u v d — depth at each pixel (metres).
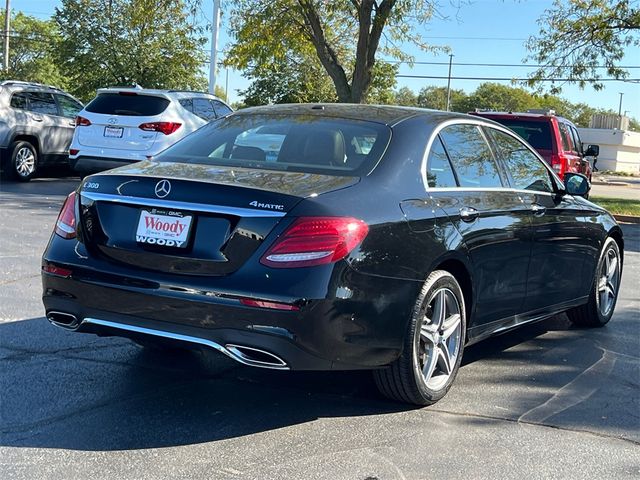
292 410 4.26
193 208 3.81
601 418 4.31
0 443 3.65
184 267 3.79
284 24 20.97
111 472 3.39
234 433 3.90
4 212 10.99
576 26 21.02
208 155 4.62
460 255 4.45
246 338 3.64
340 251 3.68
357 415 4.22
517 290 5.19
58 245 4.21
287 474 3.44
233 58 22.41
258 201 3.73
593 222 6.26
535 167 5.76
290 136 4.60
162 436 3.82
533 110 14.64
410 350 4.12
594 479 3.53
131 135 12.74
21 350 5.10
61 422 3.94
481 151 5.12
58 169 17.34
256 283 3.62
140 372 4.79
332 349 3.73
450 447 3.82
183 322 3.75
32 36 57.44
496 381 4.95
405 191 4.23
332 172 4.20
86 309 4.04
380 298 3.88
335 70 21.02
